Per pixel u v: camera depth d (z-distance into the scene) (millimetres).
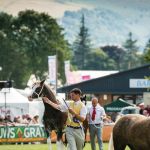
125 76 69812
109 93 70000
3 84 40688
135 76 69750
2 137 38250
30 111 46188
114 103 47719
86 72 94438
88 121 28562
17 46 134625
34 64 134875
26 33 138750
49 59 59438
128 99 70625
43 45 138375
